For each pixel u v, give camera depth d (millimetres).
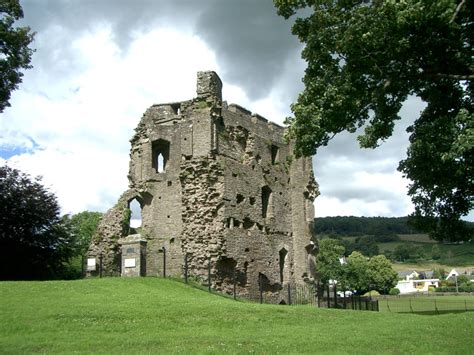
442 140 22031
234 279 36938
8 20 36906
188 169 40719
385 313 26078
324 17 22297
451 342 17906
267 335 19047
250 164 45344
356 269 103188
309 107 22109
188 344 16797
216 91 42219
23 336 17219
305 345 17125
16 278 45906
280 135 50719
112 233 41125
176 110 44500
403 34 20000
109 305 22312
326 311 25062
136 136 44406
